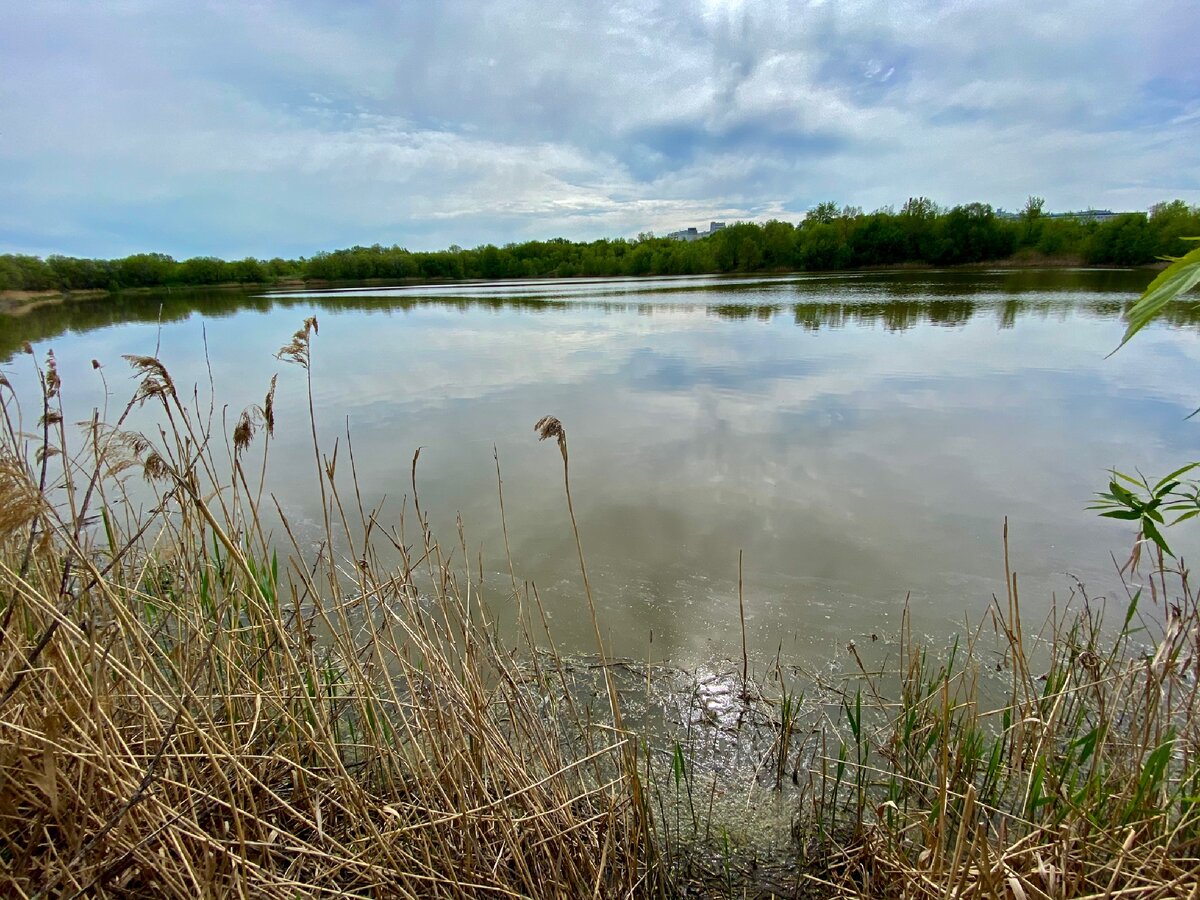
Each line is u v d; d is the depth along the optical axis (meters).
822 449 7.62
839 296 27.89
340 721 3.27
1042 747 2.34
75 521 1.89
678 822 2.82
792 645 4.11
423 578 4.91
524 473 7.07
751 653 4.04
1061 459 7.09
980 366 11.91
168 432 8.78
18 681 1.67
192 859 2.02
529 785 2.38
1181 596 4.40
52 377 2.44
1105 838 2.19
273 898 2.00
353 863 2.11
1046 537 5.38
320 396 11.05
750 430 8.42
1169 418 8.37
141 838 2.01
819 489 6.48
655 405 9.81
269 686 2.62
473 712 2.48
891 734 3.07
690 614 4.46
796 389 10.54
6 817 1.83
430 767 2.44
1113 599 4.45
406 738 2.89
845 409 9.27
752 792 3.00
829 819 2.81
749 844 2.72
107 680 2.24
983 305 22.08
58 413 2.44
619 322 20.95
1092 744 2.47
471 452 7.82
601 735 3.31
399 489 6.67
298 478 7.02
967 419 8.62
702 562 5.13
